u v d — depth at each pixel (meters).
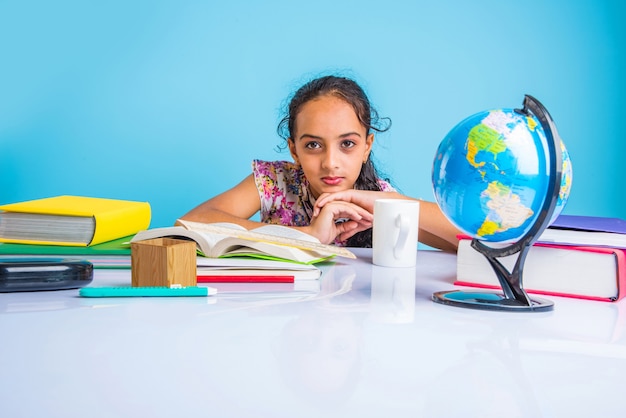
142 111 3.44
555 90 3.43
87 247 1.23
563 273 1.03
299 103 2.07
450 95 3.47
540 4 3.40
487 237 0.95
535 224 0.92
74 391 0.58
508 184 0.88
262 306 0.91
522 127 0.89
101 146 3.45
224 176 3.49
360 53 3.46
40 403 0.56
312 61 3.45
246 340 0.74
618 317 0.90
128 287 0.98
